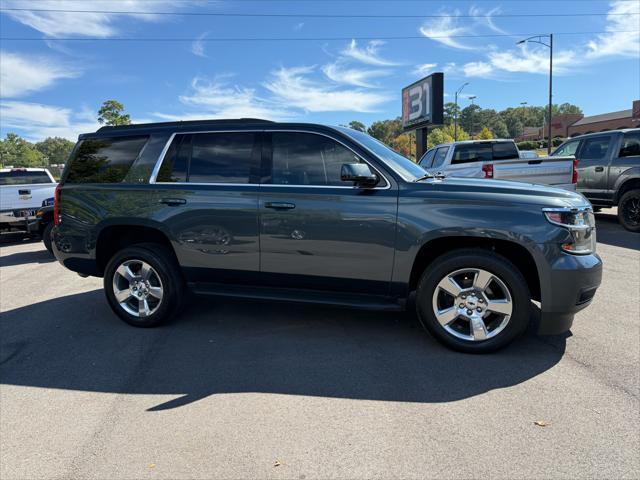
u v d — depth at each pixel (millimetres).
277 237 3891
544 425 2635
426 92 19078
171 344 4004
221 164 4129
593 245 3611
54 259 8602
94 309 5125
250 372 3422
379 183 3699
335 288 3891
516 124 162250
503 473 2242
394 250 3633
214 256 4102
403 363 3496
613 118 83000
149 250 4312
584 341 3820
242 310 4852
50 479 2299
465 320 3648
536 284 3639
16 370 3574
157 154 4312
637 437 2500
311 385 3197
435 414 2783
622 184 9383
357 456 2404
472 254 3502
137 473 2320
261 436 2607
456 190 3574
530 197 3459
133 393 3158
